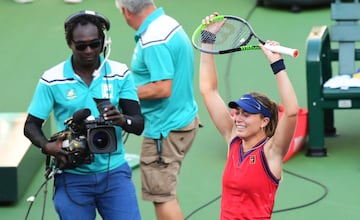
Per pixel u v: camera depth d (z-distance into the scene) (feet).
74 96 57.93
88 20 56.75
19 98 109.50
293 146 90.22
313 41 91.86
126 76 59.41
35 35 130.62
